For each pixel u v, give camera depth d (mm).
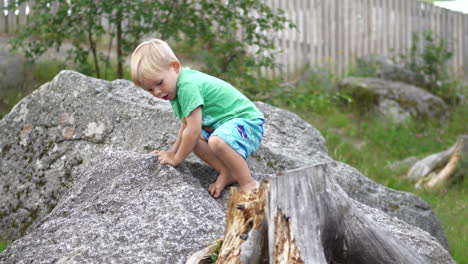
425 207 5320
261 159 4402
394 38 14055
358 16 13336
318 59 12586
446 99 12852
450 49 14945
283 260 2334
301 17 12320
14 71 8781
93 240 2949
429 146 10203
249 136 3369
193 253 2822
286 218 2426
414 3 14383
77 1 7758
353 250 2596
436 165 8453
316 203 2469
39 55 8352
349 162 8750
